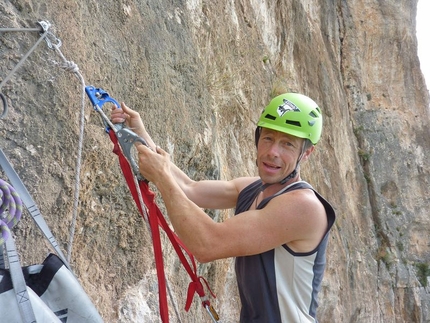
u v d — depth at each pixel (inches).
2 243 64.6
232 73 279.1
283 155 92.7
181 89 187.9
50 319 66.6
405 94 792.9
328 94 585.3
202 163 198.5
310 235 87.6
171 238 95.3
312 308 92.0
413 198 745.6
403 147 756.0
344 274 500.7
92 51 127.6
